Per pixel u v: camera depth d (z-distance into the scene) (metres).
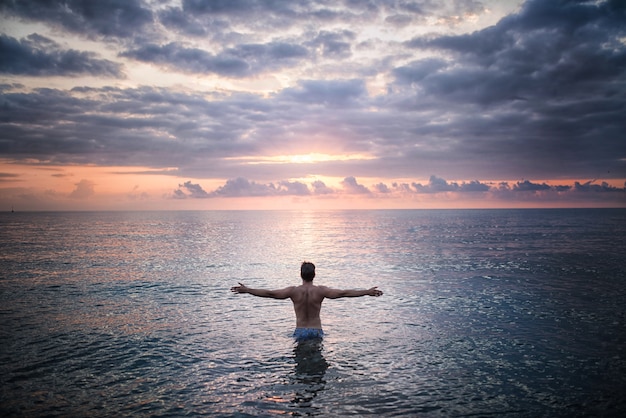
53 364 7.73
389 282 17.36
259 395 6.27
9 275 19.11
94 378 7.02
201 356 8.17
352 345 8.87
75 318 11.37
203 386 6.64
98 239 44.72
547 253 27.88
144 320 11.15
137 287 16.25
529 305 12.79
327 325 10.62
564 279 17.56
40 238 45.97
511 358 8.01
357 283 17.28
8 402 6.05
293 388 6.54
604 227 68.88
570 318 11.16
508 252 28.98
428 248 33.03
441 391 6.44
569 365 7.62
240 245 37.47
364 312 12.06
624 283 16.48
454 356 8.13
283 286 16.72
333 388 6.54
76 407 5.88
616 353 8.28
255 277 18.94
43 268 21.50
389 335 9.64
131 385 6.70
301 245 37.38
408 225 87.44
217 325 10.63
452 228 70.94
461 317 11.40
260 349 8.61
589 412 5.71
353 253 29.77
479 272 19.88
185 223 104.75
